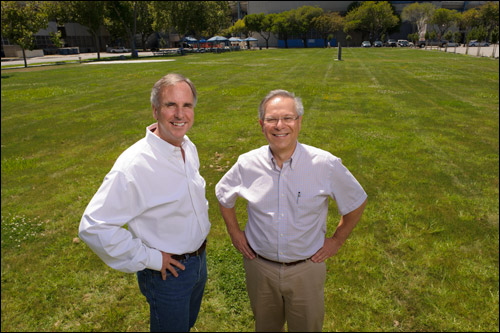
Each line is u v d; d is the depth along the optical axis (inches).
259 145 274.4
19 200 197.8
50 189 211.5
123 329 108.3
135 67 1015.0
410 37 2741.1
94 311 115.5
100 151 278.5
